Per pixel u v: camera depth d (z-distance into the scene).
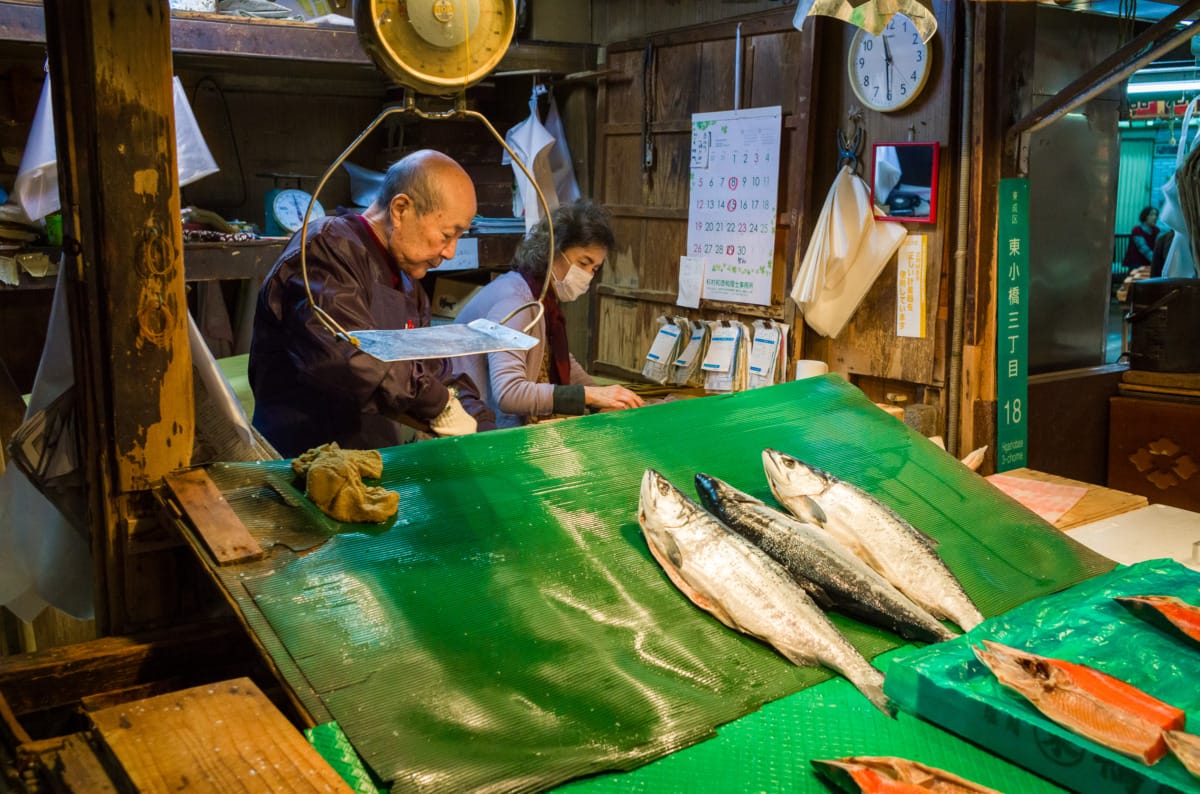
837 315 4.28
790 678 1.83
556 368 3.56
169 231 2.05
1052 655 1.88
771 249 4.66
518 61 5.43
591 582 2.05
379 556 2.01
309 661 1.70
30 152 3.96
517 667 1.78
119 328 2.03
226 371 4.34
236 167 5.44
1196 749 1.49
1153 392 4.79
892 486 2.64
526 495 2.32
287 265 2.72
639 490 2.42
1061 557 2.45
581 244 3.32
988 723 1.64
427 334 1.99
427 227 2.74
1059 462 4.78
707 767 1.57
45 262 4.08
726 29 4.79
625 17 5.57
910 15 2.54
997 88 3.74
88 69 1.92
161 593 2.15
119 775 1.37
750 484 2.51
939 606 2.13
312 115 5.62
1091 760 1.52
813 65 4.25
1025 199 3.91
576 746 1.59
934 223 3.93
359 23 1.82
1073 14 4.30
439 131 5.24
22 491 2.36
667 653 1.88
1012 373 4.00
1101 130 4.73
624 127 5.51
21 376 4.83
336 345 2.55
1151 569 2.26
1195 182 4.79
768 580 1.98
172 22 4.19
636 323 5.63
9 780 1.42
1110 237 4.96
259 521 2.04
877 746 1.64
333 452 2.24
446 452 2.44
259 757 1.41
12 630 3.36
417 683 1.69
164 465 2.13
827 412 2.98
